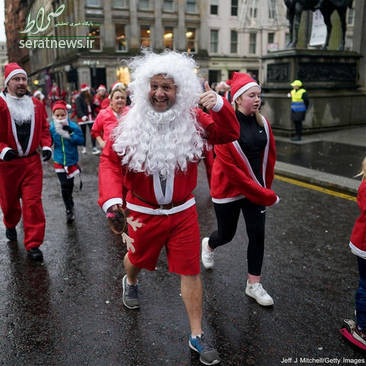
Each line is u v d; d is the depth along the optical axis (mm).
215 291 3451
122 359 2629
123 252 4297
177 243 2572
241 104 3061
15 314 3162
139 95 2346
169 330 2930
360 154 9008
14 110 3926
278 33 36344
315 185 6953
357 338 2686
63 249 4387
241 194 3143
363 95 13391
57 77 42969
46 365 2578
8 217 4484
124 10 33281
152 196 2512
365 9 13297
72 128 5082
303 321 3012
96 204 6023
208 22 35469
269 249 4305
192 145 2430
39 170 4203
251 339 2814
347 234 4703
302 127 12195
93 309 3215
